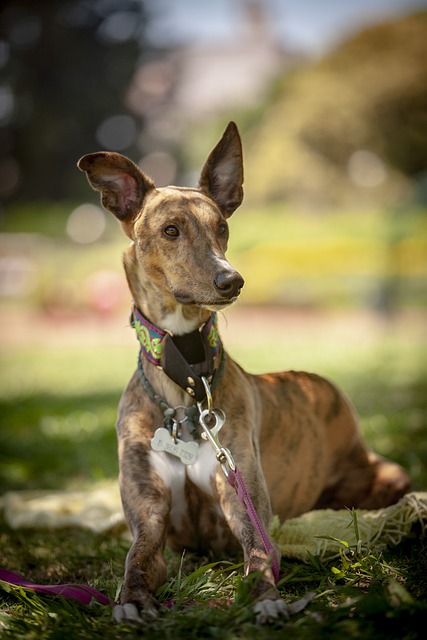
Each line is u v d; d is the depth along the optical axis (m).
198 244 3.93
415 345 16.80
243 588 3.31
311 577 3.73
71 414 10.07
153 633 3.08
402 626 2.99
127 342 19.67
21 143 47.75
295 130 49.25
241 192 4.58
